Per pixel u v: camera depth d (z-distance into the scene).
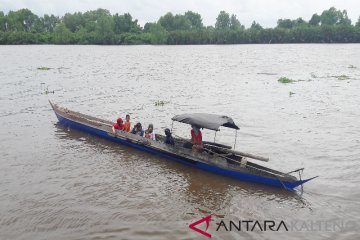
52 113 26.48
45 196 13.80
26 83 39.66
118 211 12.83
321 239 11.36
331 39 136.75
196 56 82.12
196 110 27.77
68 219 12.28
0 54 82.62
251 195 14.33
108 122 21.72
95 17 158.88
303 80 43.12
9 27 141.50
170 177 15.82
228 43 138.88
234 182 15.45
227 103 30.33
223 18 159.00
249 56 82.69
